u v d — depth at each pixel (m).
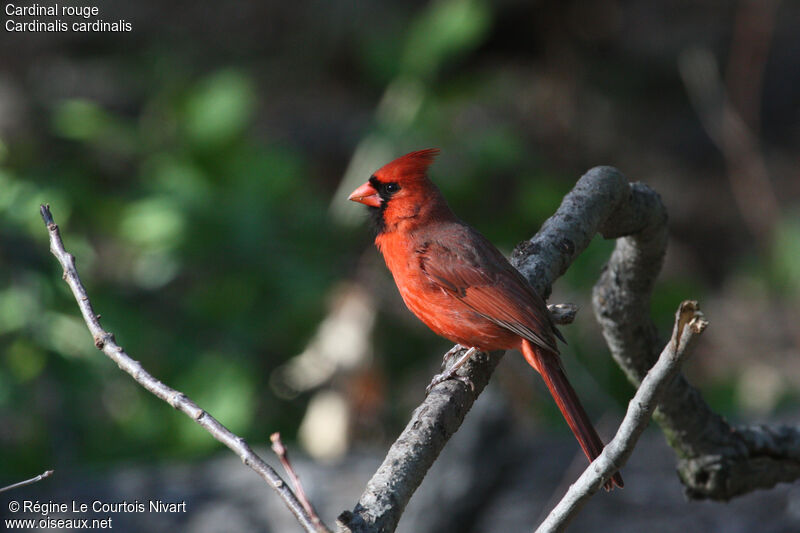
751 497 8.74
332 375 11.02
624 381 12.12
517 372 10.77
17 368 10.87
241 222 11.68
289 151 13.04
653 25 19.38
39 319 10.93
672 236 17.92
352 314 11.28
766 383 14.48
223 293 11.67
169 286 12.02
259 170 12.02
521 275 5.66
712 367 15.49
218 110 12.24
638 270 6.16
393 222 6.37
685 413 6.07
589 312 12.27
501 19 17.38
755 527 8.33
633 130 18.64
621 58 19.03
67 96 17.58
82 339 11.07
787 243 16.33
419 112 13.07
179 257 11.66
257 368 11.72
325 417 10.79
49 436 11.02
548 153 17.64
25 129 16.08
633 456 9.64
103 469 10.27
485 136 13.65
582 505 3.60
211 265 11.78
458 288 5.89
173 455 10.95
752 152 16.88
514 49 17.98
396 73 13.17
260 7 19.62
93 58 18.50
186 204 11.64
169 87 15.18
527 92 17.92
